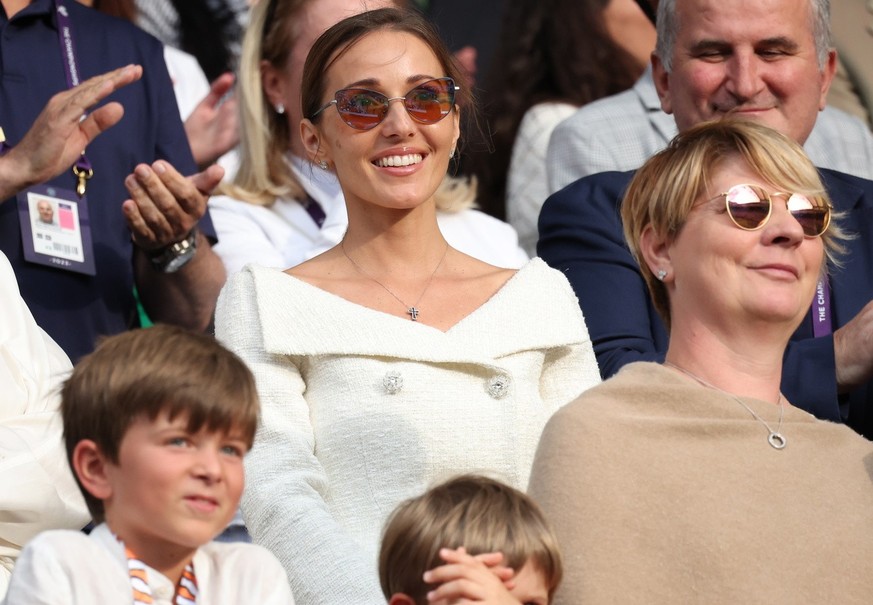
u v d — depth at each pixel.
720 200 15.08
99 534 12.19
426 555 12.32
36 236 21.08
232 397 12.00
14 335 17.80
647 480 13.96
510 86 30.12
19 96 21.64
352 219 18.05
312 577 15.12
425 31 18.06
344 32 17.92
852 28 31.16
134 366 11.91
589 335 19.88
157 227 21.12
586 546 13.62
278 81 23.31
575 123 24.72
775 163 15.09
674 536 13.77
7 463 16.28
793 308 14.93
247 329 17.31
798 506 14.10
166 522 11.84
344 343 16.95
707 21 20.72
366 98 17.55
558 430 14.22
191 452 11.91
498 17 34.06
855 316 19.48
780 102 20.72
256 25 23.44
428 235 18.03
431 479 16.39
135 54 23.02
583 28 30.31
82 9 22.89
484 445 16.61
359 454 16.55
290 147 23.42
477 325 17.28
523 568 12.35
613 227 20.92
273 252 22.70
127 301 21.91
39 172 19.86
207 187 21.05
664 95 21.77
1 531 16.28
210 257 21.91
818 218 15.12
